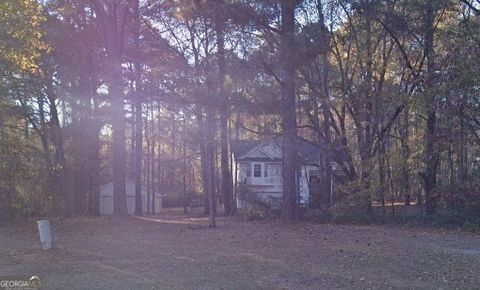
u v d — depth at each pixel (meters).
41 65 22.91
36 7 14.47
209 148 22.17
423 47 21.94
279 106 21.03
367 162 22.55
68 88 26.89
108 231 18.33
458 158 23.05
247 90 20.66
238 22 19.34
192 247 14.18
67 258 12.15
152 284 9.53
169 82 24.73
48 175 23.91
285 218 21.98
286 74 19.55
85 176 29.09
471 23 20.08
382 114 23.80
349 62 25.03
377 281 9.75
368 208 22.83
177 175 67.19
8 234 17.17
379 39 23.83
